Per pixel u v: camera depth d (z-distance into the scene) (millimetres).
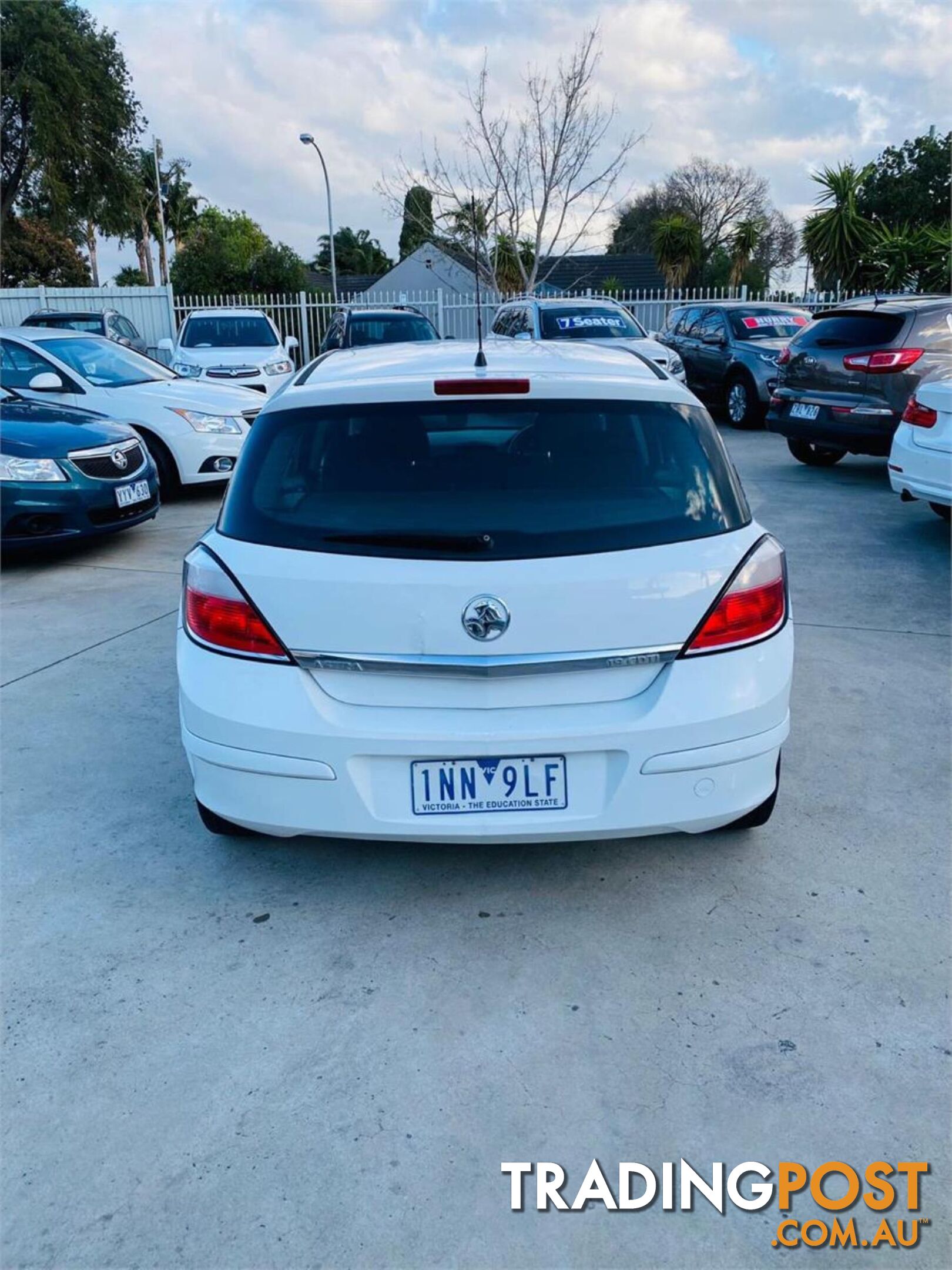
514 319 14820
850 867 3180
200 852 3357
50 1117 2281
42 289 22078
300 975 2736
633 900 3041
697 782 2707
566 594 2549
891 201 28922
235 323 15641
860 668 4832
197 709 2742
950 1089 2307
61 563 7250
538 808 2682
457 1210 2045
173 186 60938
